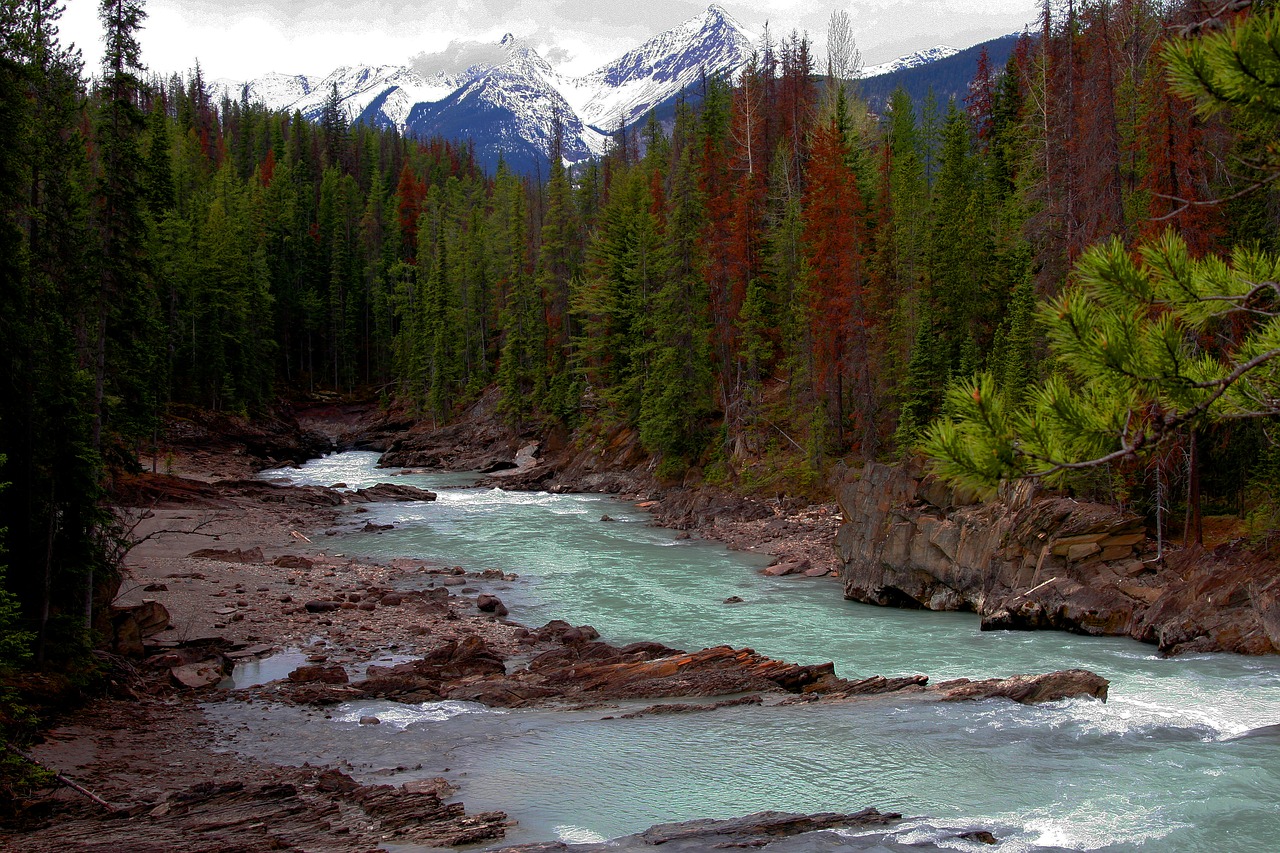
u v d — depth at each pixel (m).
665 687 20.92
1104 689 19.22
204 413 72.00
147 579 30.64
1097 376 5.52
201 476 61.59
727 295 57.38
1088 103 34.06
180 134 109.38
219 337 74.56
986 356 43.84
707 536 43.81
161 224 60.84
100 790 14.81
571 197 84.25
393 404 100.31
